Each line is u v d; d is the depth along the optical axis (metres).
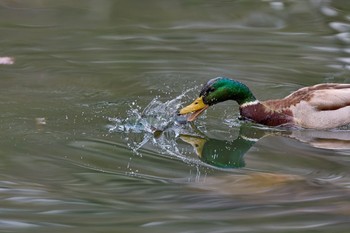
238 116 19.14
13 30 24.41
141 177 15.14
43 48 22.86
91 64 21.61
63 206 13.68
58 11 26.34
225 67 21.47
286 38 23.86
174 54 22.39
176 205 13.80
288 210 13.64
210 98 18.58
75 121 18.11
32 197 14.02
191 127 18.33
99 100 19.33
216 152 16.83
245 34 24.25
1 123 17.75
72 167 15.55
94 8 26.67
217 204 13.88
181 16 25.98
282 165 16.06
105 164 15.82
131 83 20.36
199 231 12.73
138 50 22.73
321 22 25.25
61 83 20.25
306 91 18.91
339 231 12.75
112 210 13.54
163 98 19.55
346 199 14.14
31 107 18.72
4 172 15.19
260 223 13.07
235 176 15.30
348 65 21.53
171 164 15.98
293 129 18.50
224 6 26.84
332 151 16.91
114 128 17.84
